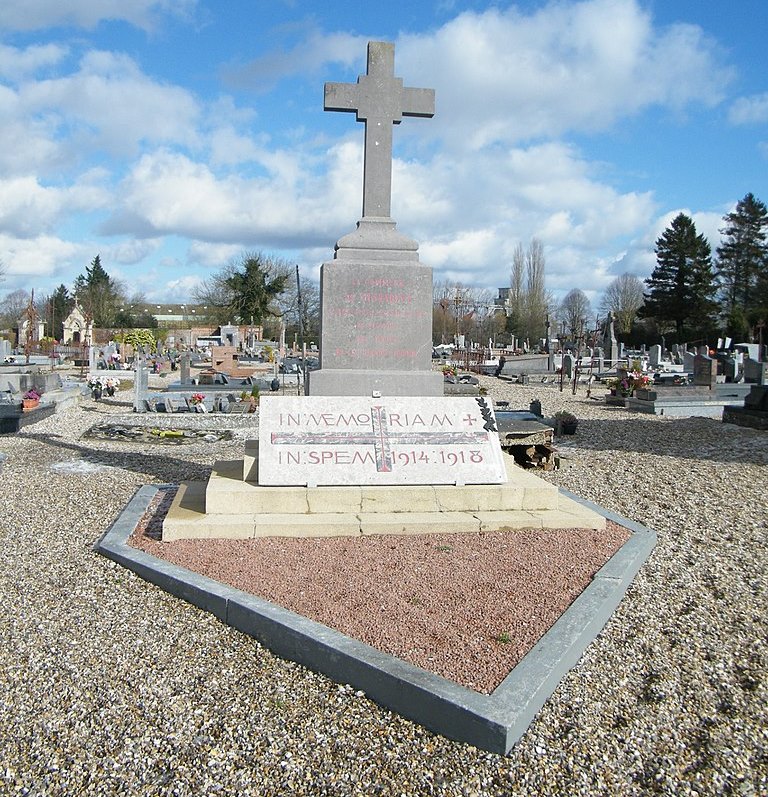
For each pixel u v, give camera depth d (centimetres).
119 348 4294
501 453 699
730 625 474
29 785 303
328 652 393
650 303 6200
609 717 359
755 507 796
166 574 514
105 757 322
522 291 7188
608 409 2019
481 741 329
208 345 5422
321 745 332
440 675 370
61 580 536
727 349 4366
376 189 787
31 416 1571
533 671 373
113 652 421
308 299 6331
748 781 313
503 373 3566
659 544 648
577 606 462
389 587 495
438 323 6888
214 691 378
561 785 307
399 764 319
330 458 662
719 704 375
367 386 759
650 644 443
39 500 789
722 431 1491
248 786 304
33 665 404
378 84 777
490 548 586
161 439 1327
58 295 7500
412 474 667
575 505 704
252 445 779
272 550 573
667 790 306
